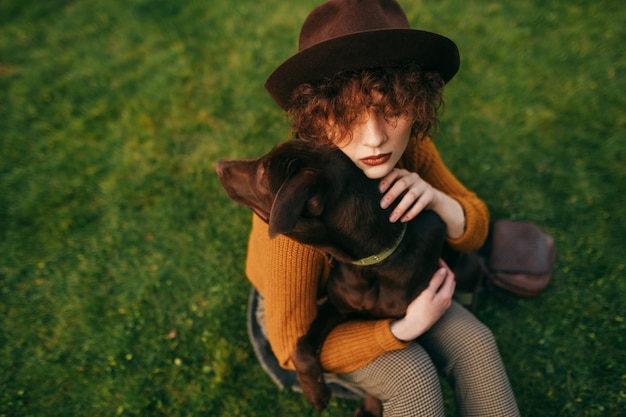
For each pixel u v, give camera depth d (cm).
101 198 377
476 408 203
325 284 223
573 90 400
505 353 280
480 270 262
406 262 190
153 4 541
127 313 313
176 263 335
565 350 276
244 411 271
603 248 313
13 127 432
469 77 420
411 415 189
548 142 371
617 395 257
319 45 141
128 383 285
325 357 205
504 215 338
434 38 147
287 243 190
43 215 369
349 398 255
